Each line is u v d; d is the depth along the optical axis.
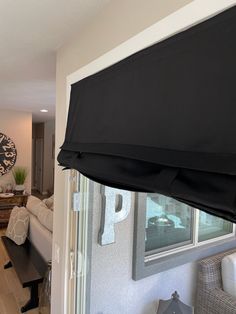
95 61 1.29
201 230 2.25
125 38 1.08
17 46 1.69
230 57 0.67
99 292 1.67
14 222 3.41
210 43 0.73
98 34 1.28
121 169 1.01
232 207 0.60
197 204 0.73
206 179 0.68
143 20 0.98
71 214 1.64
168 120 0.84
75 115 1.44
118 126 1.08
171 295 1.94
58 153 1.70
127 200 1.70
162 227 1.99
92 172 1.18
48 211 3.17
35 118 6.56
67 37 1.54
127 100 1.04
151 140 0.90
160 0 0.90
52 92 3.14
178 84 0.82
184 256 2.04
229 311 1.92
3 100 3.77
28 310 2.54
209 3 0.73
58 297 1.76
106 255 1.67
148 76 0.94
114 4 1.15
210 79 0.72
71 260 1.65
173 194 0.75
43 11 1.25
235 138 0.64
